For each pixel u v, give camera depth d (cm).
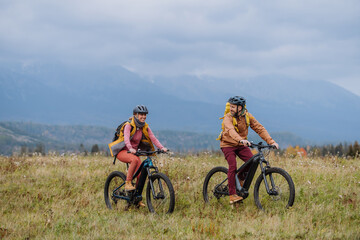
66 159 1792
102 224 830
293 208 844
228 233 738
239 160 1678
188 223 818
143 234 756
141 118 961
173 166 1450
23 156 1955
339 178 1198
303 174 1255
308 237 697
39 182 1278
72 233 759
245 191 920
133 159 959
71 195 1138
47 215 909
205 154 1875
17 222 857
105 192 1066
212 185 1017
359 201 942
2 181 1299
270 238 699
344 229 734
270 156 1695
